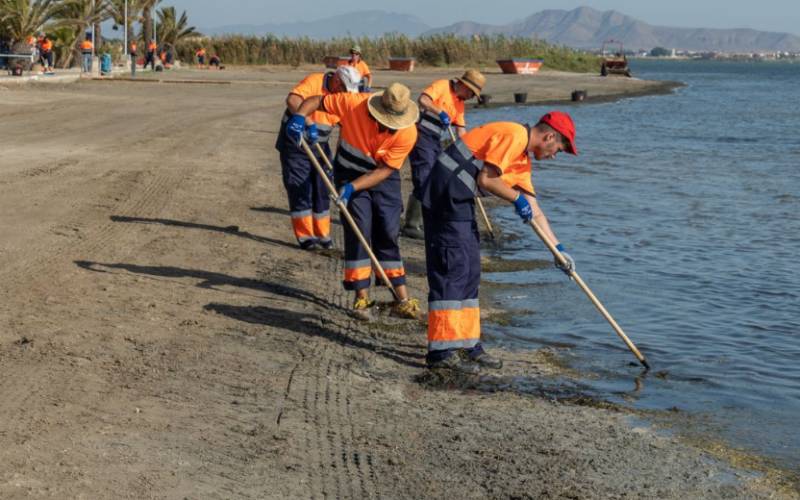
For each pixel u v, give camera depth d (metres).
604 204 14.40
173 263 8.82
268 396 5.71
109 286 7.86
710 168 19.39
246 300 7.82
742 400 6.24
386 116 7.30
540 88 49.22
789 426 5.79
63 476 4.38
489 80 55.62
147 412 5.29
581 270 9.93
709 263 10.49
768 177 18.05
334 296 8.19
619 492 4.71
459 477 4.78
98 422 5.08
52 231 9.82
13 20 38.97
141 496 4.25
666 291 9.17
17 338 6.39
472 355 6.52
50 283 7.81
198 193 12.64
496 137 6.13
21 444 4.71
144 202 11.78
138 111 25.95
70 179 13.20
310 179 9.72
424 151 10.34
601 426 5.62
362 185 7.38
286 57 71.75
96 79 40.50
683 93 56.25
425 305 8.15
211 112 26.50
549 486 4.73
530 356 6.98
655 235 12.01
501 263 10.09
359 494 4.50
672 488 4.79
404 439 5.23
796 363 7.09
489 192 6.27
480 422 5.57
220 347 6.57
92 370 5.89
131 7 58.75
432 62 72.62
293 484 4.54
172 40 69.06
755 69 168.75
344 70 8.51
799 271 10.17
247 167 15.32
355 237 7.51
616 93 51.03
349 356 6.65
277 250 9.73
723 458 5.23
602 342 7.43
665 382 6.55
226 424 5.22
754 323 8.15
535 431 5.48
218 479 4.52
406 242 10.83
